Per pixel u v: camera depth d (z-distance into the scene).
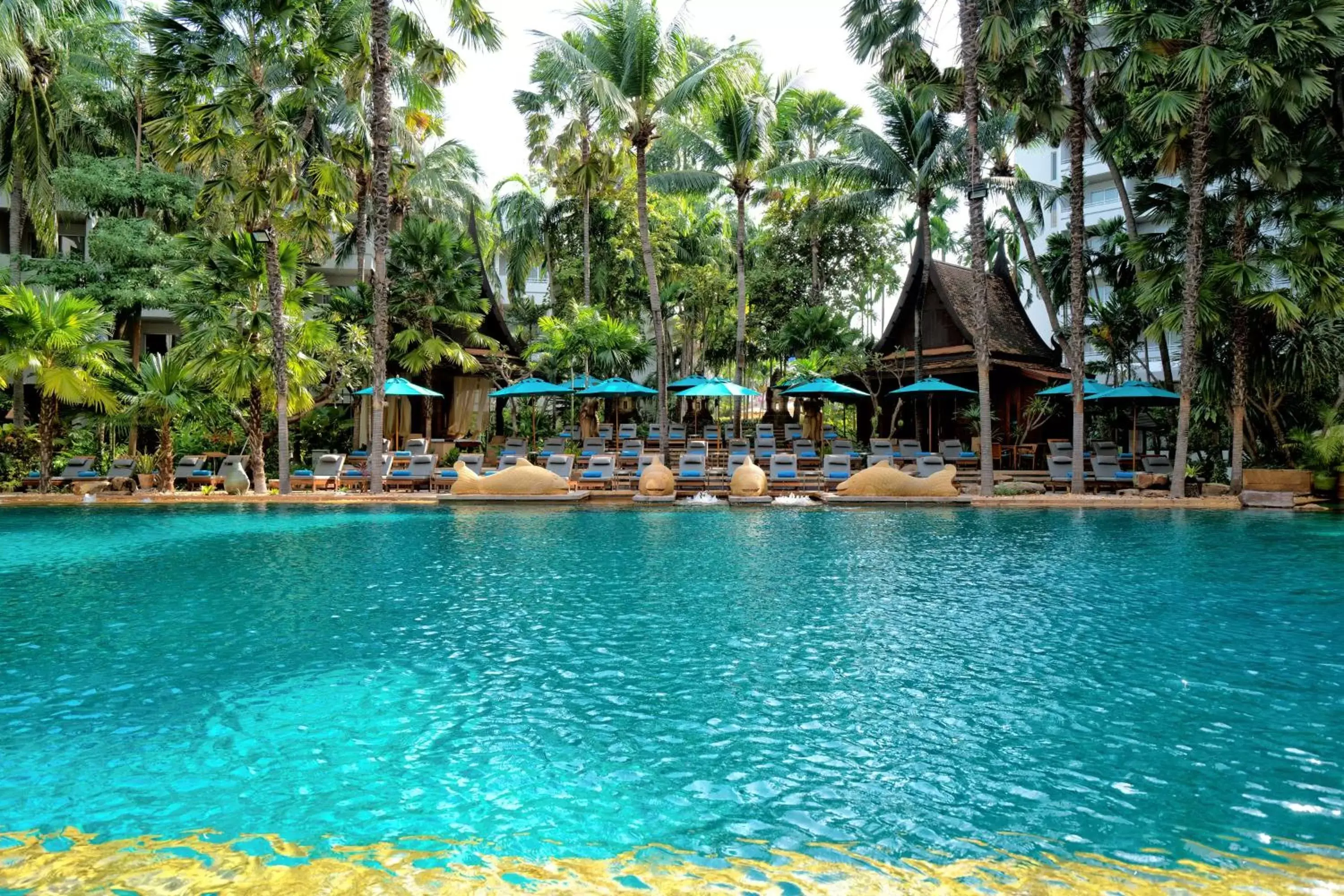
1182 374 16.78
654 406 39.25
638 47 21.00
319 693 4.58
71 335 17.08
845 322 28.67
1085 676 4.86
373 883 2.57
